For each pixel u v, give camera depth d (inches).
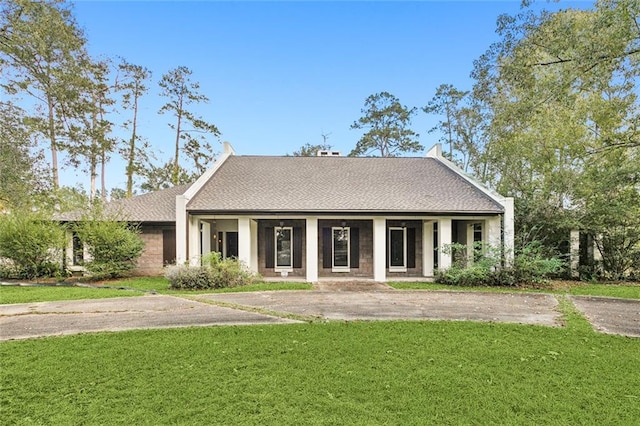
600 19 390.3
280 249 667.4
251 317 323.0
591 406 163.5
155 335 264.8
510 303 396.5
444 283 553.0
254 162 783.7
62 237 605.0
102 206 634.8
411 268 671.8
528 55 472.7
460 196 628.4
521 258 531.5
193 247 580.1
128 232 601.6
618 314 344.2
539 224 617.3
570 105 465.1
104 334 267.7
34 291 470.0
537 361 216.8
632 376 196.1
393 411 158.2
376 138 1440.7
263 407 160.7
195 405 162.9
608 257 623.2
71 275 623.5
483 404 164.7
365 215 577.9
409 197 622.5
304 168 752.3
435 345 243.8
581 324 302.0
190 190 598.2
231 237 722.2
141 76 1155.3
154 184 1293.1
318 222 668.1
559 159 637.9
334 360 216.7
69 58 750.5
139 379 190.1
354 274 661.9
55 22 678.5
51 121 895.7
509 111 541.6
